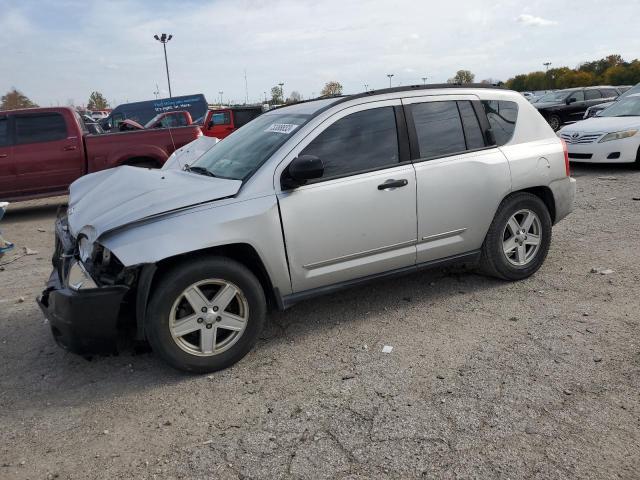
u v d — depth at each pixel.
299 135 4.04
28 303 5.32
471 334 4.11
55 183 10.30
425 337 4.11
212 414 3.26
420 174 4.36
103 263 3.54
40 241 8.30
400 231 4.33
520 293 4.84
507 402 3.19
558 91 24.50
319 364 3.79
